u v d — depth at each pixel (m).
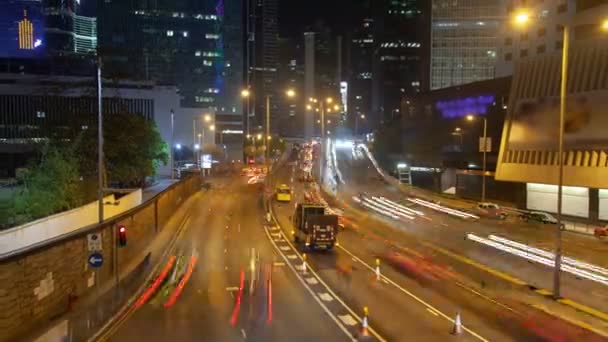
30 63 132.00
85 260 26.44
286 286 29.44
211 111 141.50
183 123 139.38
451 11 174.12
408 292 28.06
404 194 92.31
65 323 20.36
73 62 129.50
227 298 26.67
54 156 48.22
